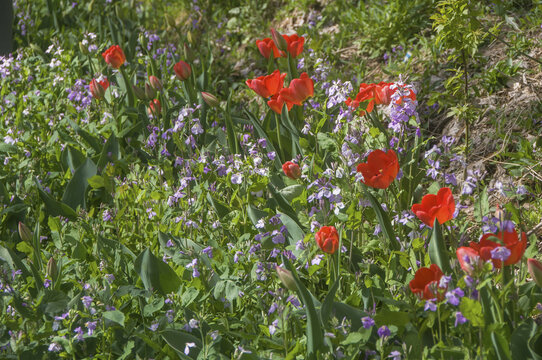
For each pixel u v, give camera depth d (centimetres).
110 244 296
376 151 236
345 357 210
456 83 428
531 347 193
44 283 264
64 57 525
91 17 692
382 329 200
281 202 301
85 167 373
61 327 242
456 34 368
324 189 255
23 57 582
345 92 296
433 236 220
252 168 299
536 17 468
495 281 218
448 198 213
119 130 429
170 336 227
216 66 622
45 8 684
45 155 412
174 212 317
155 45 584
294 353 203
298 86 313
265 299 253
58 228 311
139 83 519
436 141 423
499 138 396
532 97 406
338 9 627
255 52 619
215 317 247
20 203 367
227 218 303
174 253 281
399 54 513
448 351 191
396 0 543
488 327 185
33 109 465
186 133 402
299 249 259
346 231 282
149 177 375
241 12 702
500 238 204
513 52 438
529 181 356
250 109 513
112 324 242
